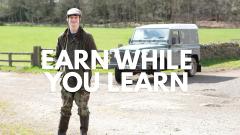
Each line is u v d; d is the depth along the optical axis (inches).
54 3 6515.8
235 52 1120.2
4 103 443.2
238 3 5826.8
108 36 2687.0
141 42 679.1
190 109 411.5
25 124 336.2
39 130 313.4
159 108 417.1
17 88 570.3
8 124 335.3
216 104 442.9
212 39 2274.9
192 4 5954.7
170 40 665.6
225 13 5885.8
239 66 900.0
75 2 6245.1
